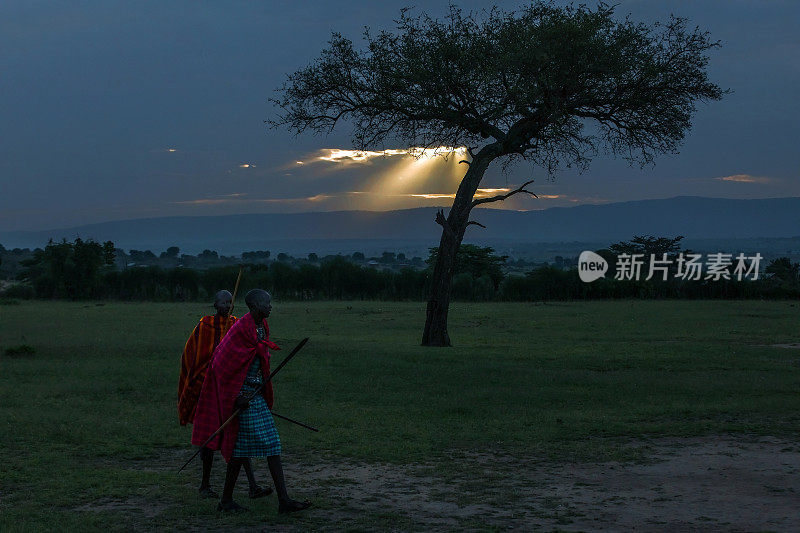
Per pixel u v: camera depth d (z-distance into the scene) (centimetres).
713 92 2362
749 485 758
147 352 1995
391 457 888
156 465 848
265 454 654
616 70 2200
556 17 2231
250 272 6044
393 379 1553
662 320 3666
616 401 1332
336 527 607
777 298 6134
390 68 2336
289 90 2530
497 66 2169
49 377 1530
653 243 8412
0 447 901
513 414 1190
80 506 668
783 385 1527
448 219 2392
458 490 736
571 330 3122
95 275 5622
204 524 615
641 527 607
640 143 2442
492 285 6159
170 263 16312
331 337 2680
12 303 4744
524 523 620
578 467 845
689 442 996
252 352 663
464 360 1891
